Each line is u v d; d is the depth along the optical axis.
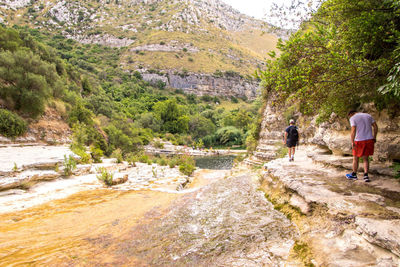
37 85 16.62
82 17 144.25
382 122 4.57
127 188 8.50
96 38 130.75
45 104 17.98
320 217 3.12
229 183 7.36
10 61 16.19
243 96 116.62
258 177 7.21
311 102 4.18
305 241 2.80
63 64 34.00
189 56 119.56
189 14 156.50
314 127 9.71
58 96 21.02
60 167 9.59
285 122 13.05
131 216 4.86
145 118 57.88
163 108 66.06
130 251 3.10
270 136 13.93
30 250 3.22
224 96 111.88
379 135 4.66
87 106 33.47
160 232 3.72
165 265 2.67
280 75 3.87
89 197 6.85
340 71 3.47
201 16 164.38
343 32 3.63
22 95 15.57
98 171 11.77
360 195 3.32
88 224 4.41
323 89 3.94
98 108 35.59
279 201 4.45
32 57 19.09
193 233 3.55
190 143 58.31
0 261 2.90
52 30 128.62
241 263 2.59
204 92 108.94
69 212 5.27
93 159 15.97
